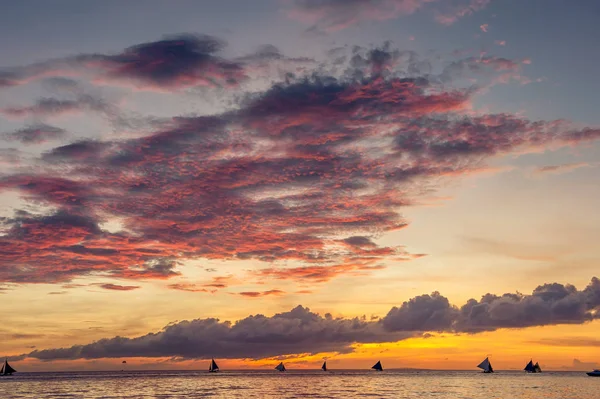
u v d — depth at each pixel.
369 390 199.62
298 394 178.12
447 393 181.75
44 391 199.00
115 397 167.62
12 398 165.38
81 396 172.38
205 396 171.00
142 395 176.12
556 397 164.62
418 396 167.75
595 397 165.00
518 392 187.50
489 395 172.62
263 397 165.38
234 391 196.50
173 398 162.75
